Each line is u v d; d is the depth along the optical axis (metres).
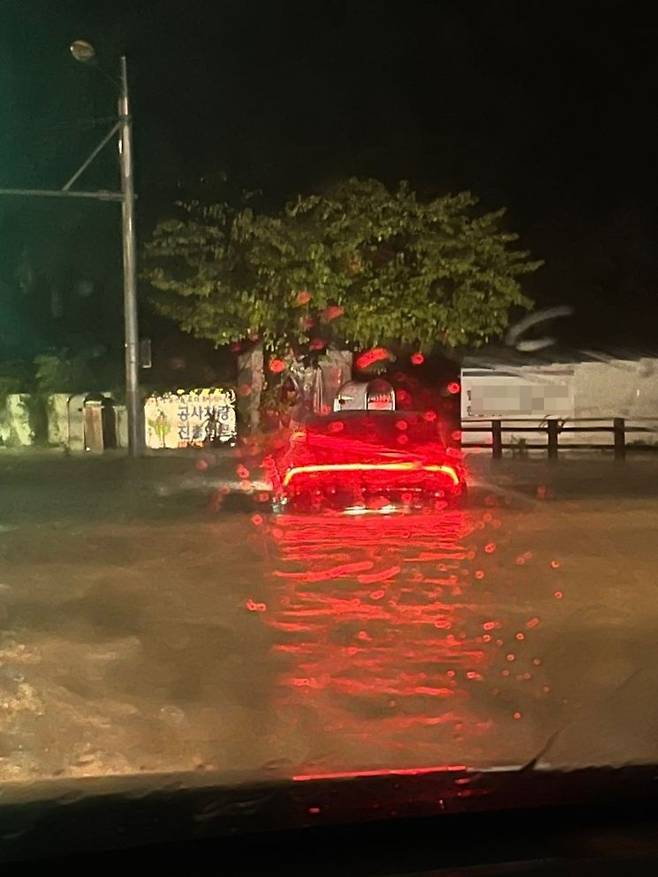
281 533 16.66
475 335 33.12
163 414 37.44
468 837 5.46
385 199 31.86
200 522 18.08
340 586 12.48
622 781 5.84
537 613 11.09
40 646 9.86
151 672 8.94
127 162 29.59
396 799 5.57
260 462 30.12
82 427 39.69
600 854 5.21
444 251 31.98
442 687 8.45
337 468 18.53
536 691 8.34
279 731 7.34
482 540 15.84
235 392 37.41
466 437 35.91
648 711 7.76
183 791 5.90
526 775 5.96
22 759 6.75
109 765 6.62
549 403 35.78
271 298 31.77
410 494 18.61
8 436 41.41
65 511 19.88
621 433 31.67
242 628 10.47
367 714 7.73
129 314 30.30
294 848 5.38
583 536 16.23
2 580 13.02
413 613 11.08
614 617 10.91
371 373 34.66
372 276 31.91
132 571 13.56
